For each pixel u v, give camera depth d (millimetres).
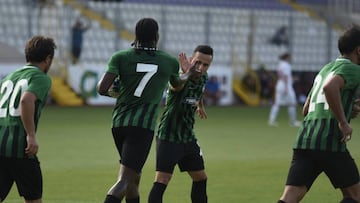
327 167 23203
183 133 26969
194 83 26797
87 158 46594
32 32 104375
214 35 116312
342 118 22359
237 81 107750
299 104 109938
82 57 105625
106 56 107500
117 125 24938
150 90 24984
